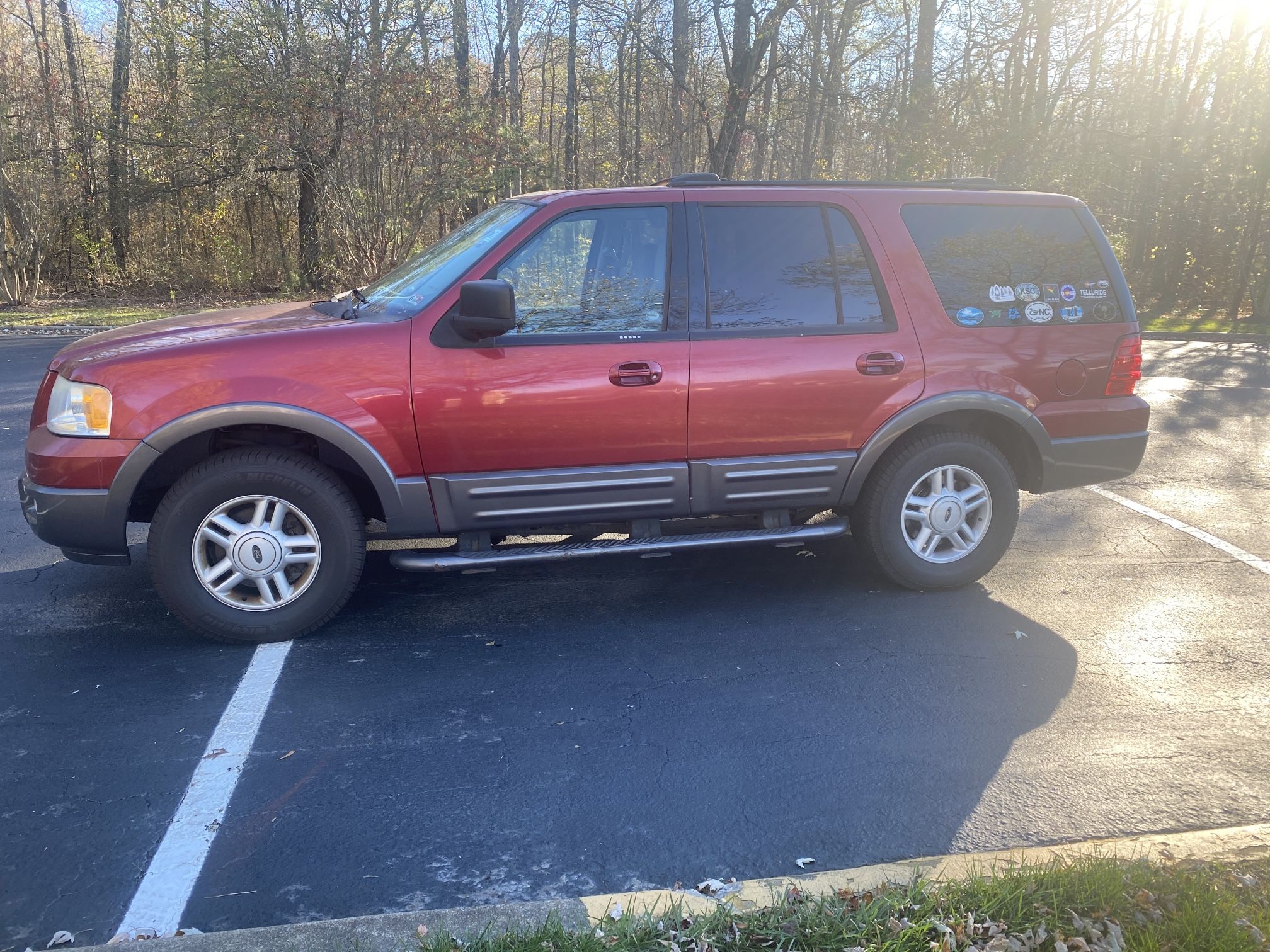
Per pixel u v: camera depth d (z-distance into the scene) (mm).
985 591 5137
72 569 5344
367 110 18156
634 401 4359
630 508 4516
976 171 23047
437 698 3900
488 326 4031
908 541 4941
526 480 4348
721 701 3895
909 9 24484
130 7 23234
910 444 4816
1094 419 5004
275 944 2367
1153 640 4512
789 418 4562
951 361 4742
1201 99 24125
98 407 4020
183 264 23172
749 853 2941
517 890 2758
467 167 18422
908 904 2502
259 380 4070
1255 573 5441
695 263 4492
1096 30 23750
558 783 3303
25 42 23703
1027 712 3820
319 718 3721
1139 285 25531
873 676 4129
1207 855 2824
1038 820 3104
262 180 23297
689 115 21625
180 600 4223
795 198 4656
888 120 23172
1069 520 6457
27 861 2857
